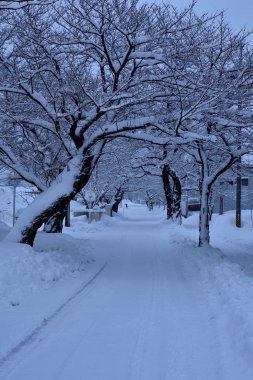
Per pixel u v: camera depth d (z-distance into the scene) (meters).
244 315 6.44
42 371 4.95
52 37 12.06
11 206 34.03
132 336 6.28
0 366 5.06
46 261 10.76
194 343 5.97
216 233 27.72
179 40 12.08
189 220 38.56
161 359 5.38
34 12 11.48
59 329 6.55
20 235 12.02
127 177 38.59
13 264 9.28
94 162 13.30
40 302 8.09
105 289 9.73
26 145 14.41
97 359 5.36
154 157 31.53
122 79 12.88
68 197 12.38
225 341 5.95
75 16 11.78
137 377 4.84
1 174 16.55
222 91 11.70
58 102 12.91
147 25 11.88
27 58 11.92
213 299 8.55
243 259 16.22
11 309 7.51
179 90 11.50
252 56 12.47
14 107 12.68
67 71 12.05
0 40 11.44
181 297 8.92
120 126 12.15
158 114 13.12
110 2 11.49
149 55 11.87
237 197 28.77
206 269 11.65
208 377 4.83
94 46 12.27
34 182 13.30
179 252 17.05
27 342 5.93
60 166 14.09
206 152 17.62
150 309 7.87
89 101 11.86
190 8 11.73
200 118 12.65
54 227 17.86
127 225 35.44
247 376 4.79
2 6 8.33
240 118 13.35
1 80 12.23
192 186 36.88
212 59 12.20
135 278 11.26
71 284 9.99
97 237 24.17
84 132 12.83
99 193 39.31
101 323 6.92
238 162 17.81
